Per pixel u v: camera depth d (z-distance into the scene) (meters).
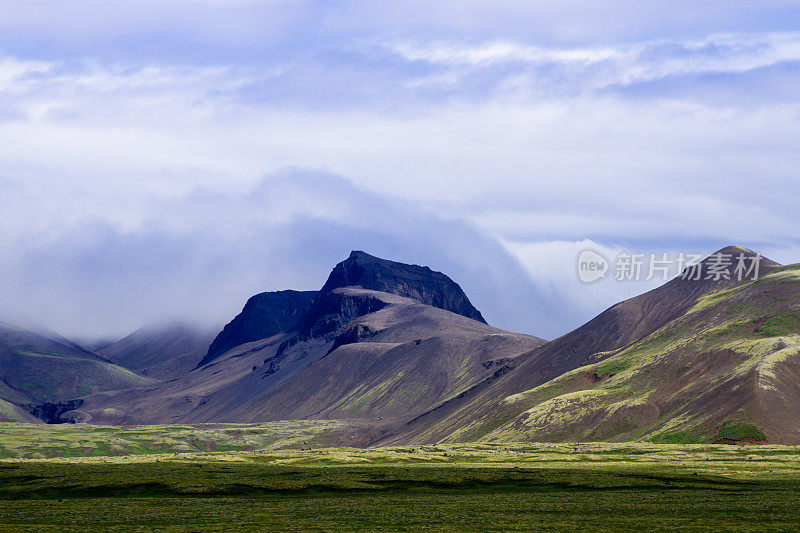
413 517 103.69
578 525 95.00
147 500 128.00
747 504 110.12
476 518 102.19
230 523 99.56
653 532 88.94
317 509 113.12
